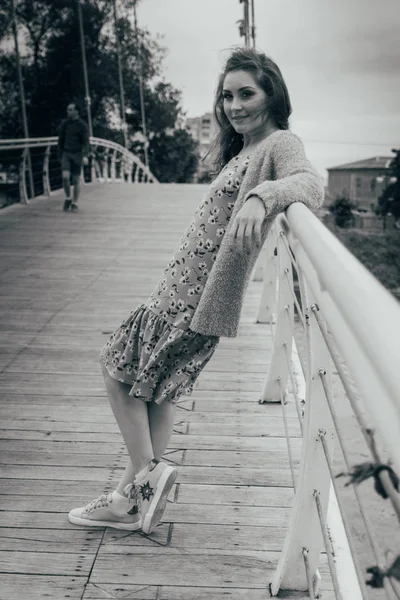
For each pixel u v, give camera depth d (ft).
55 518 7.25
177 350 6.23
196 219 6.14
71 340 13.67
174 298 6.15
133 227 28.96
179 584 6.23
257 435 9.39
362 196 197.67
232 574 6.36
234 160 6.17
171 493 7.80
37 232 27.63
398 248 177.68
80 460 8.57
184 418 9.94
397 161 197.98
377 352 2.26
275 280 14.47
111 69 105.29
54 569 6.42
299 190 5.19
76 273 20.15
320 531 5.69
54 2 97.81
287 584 5.98
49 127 100.12
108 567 6.45
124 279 19.38
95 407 10.23
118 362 6.45
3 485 7.94
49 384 11.19
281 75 6.11
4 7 94.53
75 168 33.63
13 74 96.73
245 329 14.65
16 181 44.27
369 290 2.79
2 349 13.07
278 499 7.70
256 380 11.53
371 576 2.88
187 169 132.16
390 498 2.38
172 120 127.03
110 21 105.91
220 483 8.05
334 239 3.97
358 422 2.89
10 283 18.85
